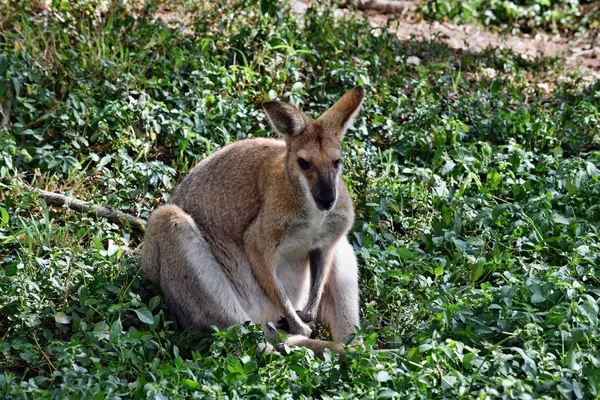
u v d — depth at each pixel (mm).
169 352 8914
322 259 9648
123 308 8961
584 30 17594
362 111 12938
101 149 12133
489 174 11688
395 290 9586
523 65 15820
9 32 13336
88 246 10734
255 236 9492
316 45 14570
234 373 7867
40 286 9422
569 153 12977
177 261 9391
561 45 17391
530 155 12172
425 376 7758
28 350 8531
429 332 8820
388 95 13422
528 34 17938
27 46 12938
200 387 7664
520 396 7367
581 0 19078
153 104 12398
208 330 9453
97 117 12055
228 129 12445
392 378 7801
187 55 13625
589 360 7961
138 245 10867
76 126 12148
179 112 12312
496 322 8781
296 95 12914
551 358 7980
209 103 12773
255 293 9750
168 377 7879
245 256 9711
